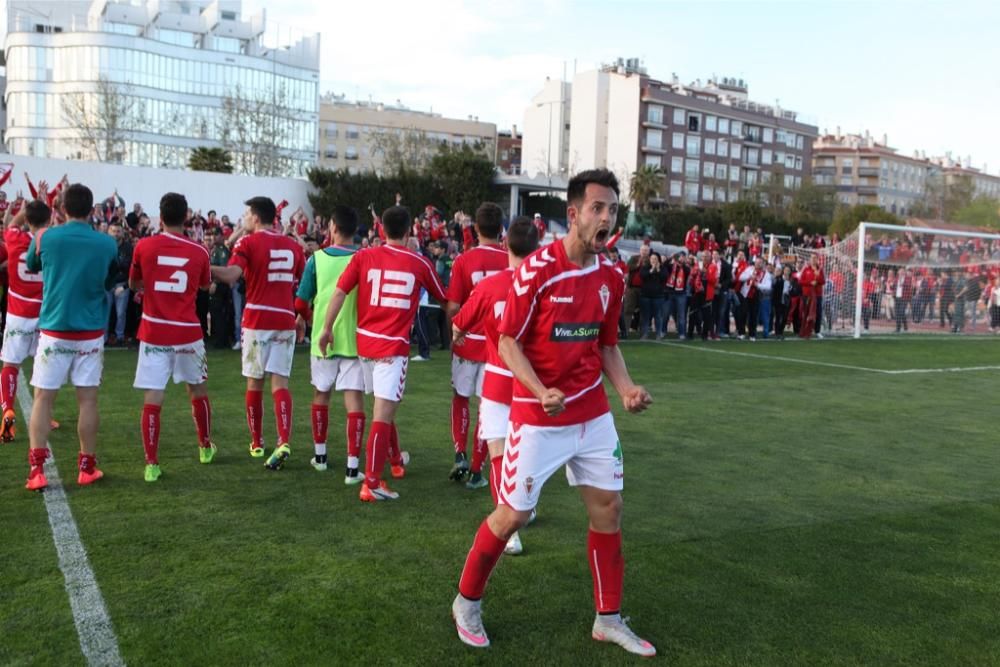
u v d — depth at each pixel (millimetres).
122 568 3854
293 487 5344
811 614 3611
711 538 4582
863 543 4594
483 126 94062
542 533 4594
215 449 6172
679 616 3545
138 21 62219
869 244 21062
